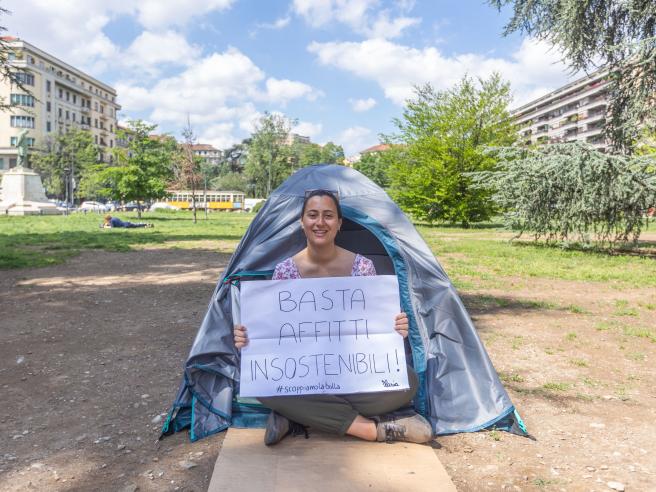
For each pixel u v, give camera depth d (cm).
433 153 2823
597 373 434
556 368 446
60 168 7112
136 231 2161
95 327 574
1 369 432
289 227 372
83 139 7500
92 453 287
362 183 397
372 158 7838
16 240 1606
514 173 1524
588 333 568
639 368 449
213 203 6750
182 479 258
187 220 3344
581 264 1184
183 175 5244
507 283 912
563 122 9125
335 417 287
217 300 351
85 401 364
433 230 2561
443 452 290
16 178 3659
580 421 336
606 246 1631
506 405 319
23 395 375
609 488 253
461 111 2800
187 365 322
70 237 1766
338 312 300
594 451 293
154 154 3234
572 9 1370
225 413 316
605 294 820
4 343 510
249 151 8256
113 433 313
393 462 267
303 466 262
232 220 3419
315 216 300
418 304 352
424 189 2883
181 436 310
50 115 7850
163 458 281
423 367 323
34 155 7112
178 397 320
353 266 316
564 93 9062
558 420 337
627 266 1155
